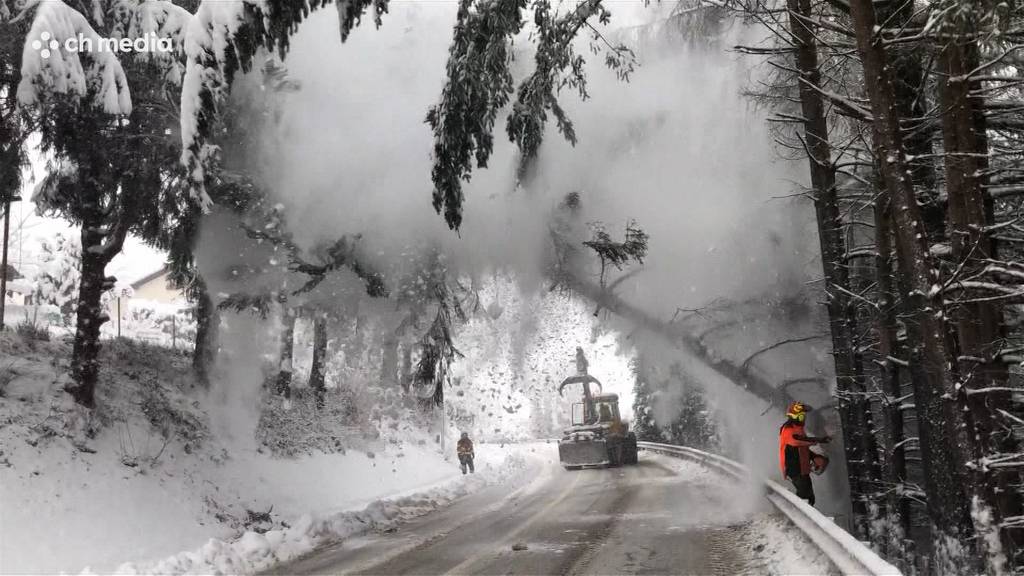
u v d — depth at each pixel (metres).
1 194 11.64
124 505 10.33
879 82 7.77
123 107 8.77
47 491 9.51
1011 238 9.05
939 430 8.68
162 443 13.06
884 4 9.44
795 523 8.77
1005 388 7.50
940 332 7.46
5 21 9.03
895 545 10.78
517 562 8.35
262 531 12.00
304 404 20.80
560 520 11.96
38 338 15.26
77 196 12.90
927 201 9.96
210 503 12.19
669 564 7.92
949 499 8.51
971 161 8.09
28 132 11.14
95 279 12.50
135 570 7.96
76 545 8.85
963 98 8.12
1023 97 9.91
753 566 7.55
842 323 11.57
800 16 9.38
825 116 11.31
